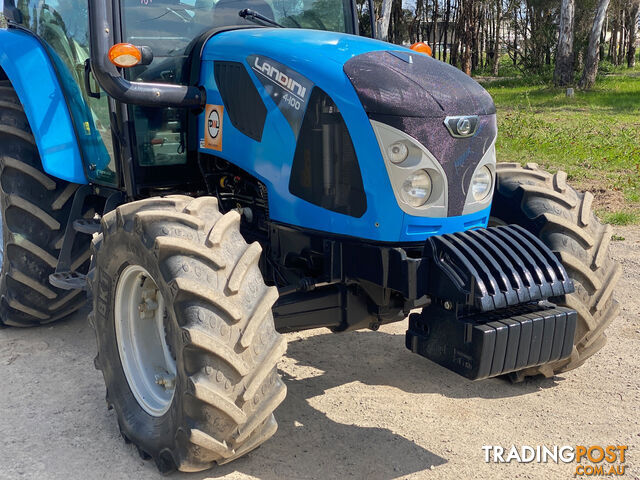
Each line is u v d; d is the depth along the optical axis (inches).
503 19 1555.1
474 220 122.7
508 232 119.2
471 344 107.8
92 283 128.3
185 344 101.2
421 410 138.3
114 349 126.0
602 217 293.9
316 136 120.3
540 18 1322.6
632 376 153.9
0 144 164.4
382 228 116.0
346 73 117.8
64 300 171.8
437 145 114.5
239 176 140.9
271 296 107.6
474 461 119.9
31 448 121.9
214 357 102.2
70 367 156.6
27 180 162.4
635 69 1637.6
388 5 570.9
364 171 115.6
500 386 149.6
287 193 127.3
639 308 194.7
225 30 144.3
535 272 112.2
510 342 108.2
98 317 127.4
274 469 116.7
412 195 114.4
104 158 150.3
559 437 128.4
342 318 130.3
